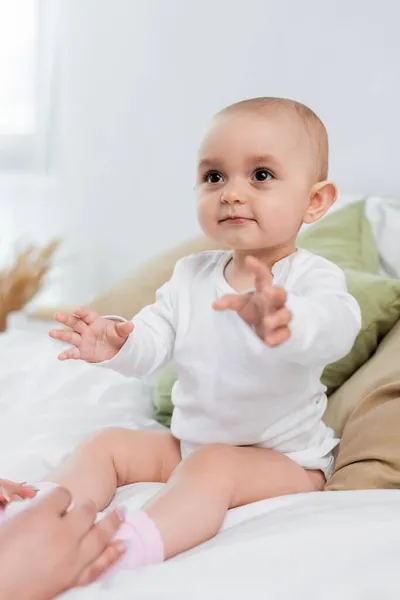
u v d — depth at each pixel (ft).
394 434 3.24
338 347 2.79
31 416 3.97
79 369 4.79
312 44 6.54
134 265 8.25
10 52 9.04
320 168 3.34
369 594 2.02
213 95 7.32
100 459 3.23
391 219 5.24
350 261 4.89
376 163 6.29
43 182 8.92
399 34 6.08
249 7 6.92
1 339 5.54
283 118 3.21
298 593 2.03
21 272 7.49
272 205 3.12
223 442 3.31
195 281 3.45
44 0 8.72
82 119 8.43
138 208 8.13
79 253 8.66
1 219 9.12
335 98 6.44
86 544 2.29
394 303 4.11
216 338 3.24
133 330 3.23
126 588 2.11
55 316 3.08
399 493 2.91
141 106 7.94
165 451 3.42
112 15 8.06
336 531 2.41
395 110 6.16
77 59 8.38
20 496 2.57
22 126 9.19
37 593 2.12
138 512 2.60
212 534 2.71
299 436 3.32
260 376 3.17
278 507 2.86
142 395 4.59
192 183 7.64
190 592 2.06
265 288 2.36
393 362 3.74
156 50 7.74
